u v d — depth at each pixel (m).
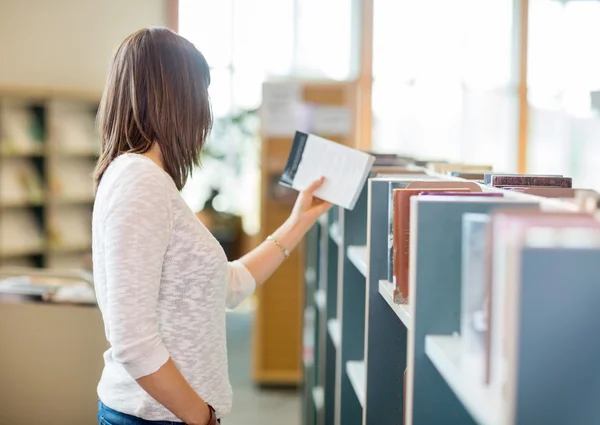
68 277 3.31
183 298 1.47
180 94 1.50
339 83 5.20
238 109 7.68
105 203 1.41
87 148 5.91
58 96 5.61
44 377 3.02
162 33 1.51
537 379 0.79
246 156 7.93
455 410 1.15
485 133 7.32
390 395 1.75
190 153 1.55
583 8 7.16
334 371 2.83
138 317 1.35
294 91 5.20
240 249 8.38
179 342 1.47
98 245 1.46
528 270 0.78
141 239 1.36
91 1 6.61
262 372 5.14
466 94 7.29
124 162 1.43
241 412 4.55
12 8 6.43
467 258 1.00
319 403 3.08
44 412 3.04
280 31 7.33
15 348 3.02
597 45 7.17
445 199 1.15
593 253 0.78
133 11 6.74
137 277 1.35
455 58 7.27
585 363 0.78
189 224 1.46
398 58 7.25
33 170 5.85
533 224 0.84
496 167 7.34
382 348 1.74
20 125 5.70
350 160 2.02
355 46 7.24
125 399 1.52
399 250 1.40
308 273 3.67
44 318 3.01
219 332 1.54
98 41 6.64
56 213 5.95
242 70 7.44
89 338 3.01
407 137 7.31
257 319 5.14
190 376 1.48
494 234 0.89
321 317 3.13
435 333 1.15
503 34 7.25
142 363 1.36
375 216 1.72
